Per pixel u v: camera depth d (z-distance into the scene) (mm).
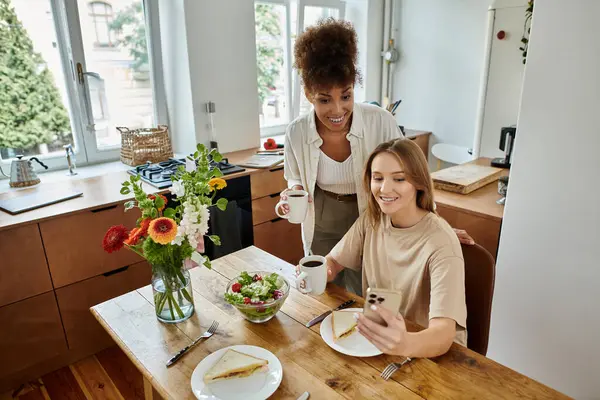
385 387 899
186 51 2670
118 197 2033
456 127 3547
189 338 1103
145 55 2803
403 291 1235
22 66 2338
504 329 1655
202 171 1130
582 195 1337
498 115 2795
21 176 2193
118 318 1203
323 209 1695
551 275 1472
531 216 1475
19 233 1752
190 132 2877
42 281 1862
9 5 2238
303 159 1632
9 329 1818
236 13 2852
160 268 1117
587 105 1268
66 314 1974
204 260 1138
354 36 1356
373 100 3949
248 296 1137
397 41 3756
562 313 1475
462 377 918
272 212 2756
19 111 2373
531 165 1434
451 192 2102
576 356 1474
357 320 889
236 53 2918
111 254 2047
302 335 1096
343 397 877
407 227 1225
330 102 1358
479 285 1227
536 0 1306
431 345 936
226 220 2506
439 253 1123
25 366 1900
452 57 3432
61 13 2400
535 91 1369
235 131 3053
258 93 3307
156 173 2348
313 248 1762
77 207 1899
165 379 957
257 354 1004
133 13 2676
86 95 2574
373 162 1181
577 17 1232
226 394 893
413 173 1140
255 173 2576
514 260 1560
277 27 3357
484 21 3184
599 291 1366
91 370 2031
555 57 1303
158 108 2936
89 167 2637
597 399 1457
